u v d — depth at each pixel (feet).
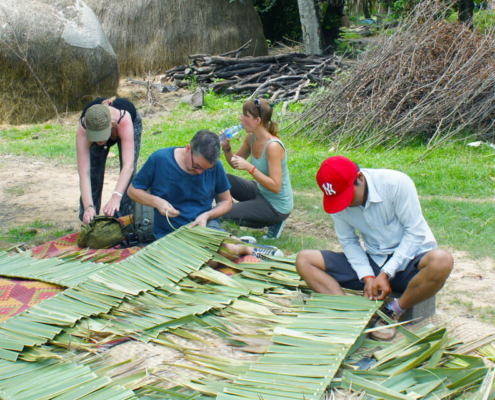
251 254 13.53
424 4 32.12
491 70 28.66
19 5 37.78
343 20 74.23
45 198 21.59
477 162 25.49
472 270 13.99
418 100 29.50
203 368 8.75
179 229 13.05
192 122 36.58
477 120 28.96
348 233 10.59
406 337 9.15
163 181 13.52
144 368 8.82
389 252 10.48
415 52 30.32
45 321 9.64
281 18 70.54
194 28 51.90
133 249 13.91
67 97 40.16
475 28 31.12
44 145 31.22
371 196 9.82
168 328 9.98
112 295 10.62
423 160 26.16
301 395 7.72
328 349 8.73
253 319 10.21
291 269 12.32
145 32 49.85
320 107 32.27
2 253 13.44
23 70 37.58
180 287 11.34
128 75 49.93
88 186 14.40
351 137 30.25
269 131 15.88
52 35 38.19
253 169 15.33
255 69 45.27
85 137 14.38
